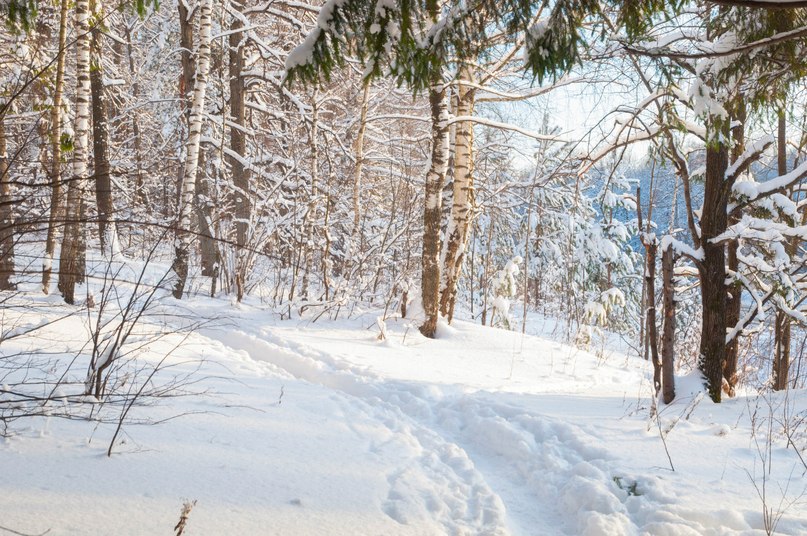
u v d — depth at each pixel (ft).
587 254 67.46
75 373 16.72
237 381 19.90
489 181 61.46
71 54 43.01
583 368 33.63
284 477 11.34
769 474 13.34
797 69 17.65
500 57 37.19
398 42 12.93
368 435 15.38
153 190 45.96
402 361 29.60
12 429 11.87
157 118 59.62
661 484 12.62
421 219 48.60
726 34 19.02
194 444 12.55
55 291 31.42
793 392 22.26
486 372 29.73
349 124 57.47
